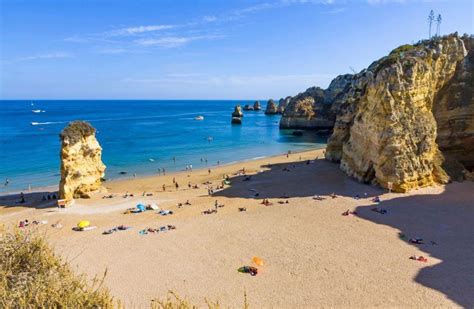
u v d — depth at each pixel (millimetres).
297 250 28297
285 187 48156
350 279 23766
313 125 121562
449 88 49312
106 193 48562
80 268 25953
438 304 20766
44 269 8641
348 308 20625
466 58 49438
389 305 20797
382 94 44500
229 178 55906
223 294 22312
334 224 33656
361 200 40594
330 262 26172
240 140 102938
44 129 129250
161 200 44812
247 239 30781
